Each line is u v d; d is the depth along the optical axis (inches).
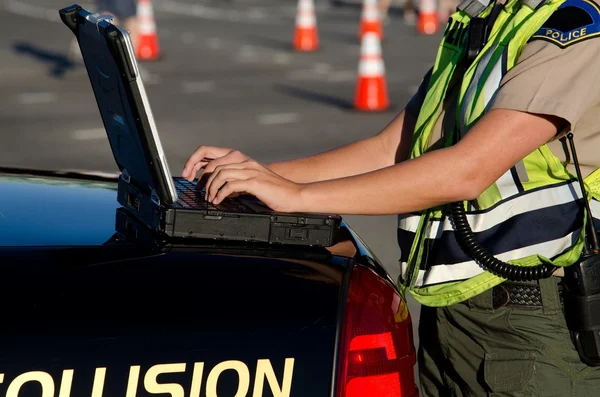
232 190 108.3
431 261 119.5
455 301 116.9
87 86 565.3
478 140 107.7
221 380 94.7
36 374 90.7
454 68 121.4
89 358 92.0
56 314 92.8
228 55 702.5
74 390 91.4
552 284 114.3
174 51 709.3
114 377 92.4
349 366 99.0
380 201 109.2
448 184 108.0
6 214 112.9
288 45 768.3
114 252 100.0
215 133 442.6
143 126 101.7
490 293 116.3
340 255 106.3
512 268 113.1
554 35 107.0
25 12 980.6
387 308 103.7
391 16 1036.5
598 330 112.5
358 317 100.5
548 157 112.2
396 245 300.2
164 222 103.6
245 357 95.5
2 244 100.9
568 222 113.3
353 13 1061.1
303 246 106.1
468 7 124.1
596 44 106.2
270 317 97.3
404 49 759.1
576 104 105.5
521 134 107.3
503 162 108.0
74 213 115.6
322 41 802.2
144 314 94.7
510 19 114.6
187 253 101.1
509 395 116.3
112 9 631.8
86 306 93.8
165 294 96.3
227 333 95.6
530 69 107.0
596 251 112.3
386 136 137.1
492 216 114.0
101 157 397.7
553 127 108.0
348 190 109.0
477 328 118.2
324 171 134.6
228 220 104.6
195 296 96.8
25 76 592.1
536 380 115.4
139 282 96.7
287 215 105.7
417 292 119.8
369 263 108.0
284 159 399.9
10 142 416.8
